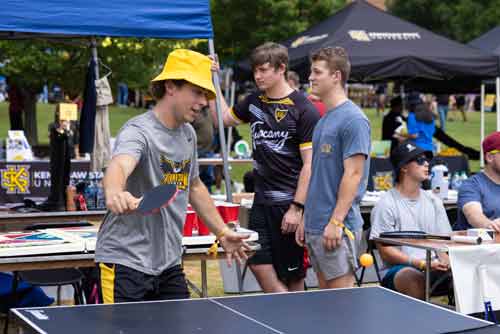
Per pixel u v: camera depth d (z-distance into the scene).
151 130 3.91
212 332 2.89
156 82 3.96
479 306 5.25
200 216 4.39
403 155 6.32
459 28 33.81
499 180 6.76
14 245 4.59
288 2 22.20
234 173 18.80
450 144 13.27
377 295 3.61
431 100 28.28
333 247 5.39
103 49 16.14
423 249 5.94
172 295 4.12
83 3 6.27
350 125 5.30
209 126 12.94
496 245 5.31
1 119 32.28
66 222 6.54
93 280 5.93
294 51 11.71
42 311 3.17
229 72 18.58
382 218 6.27
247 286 8.24
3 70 16.94
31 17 6.09
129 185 3.95
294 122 5.87
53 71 16.80
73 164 11.46
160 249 4.05
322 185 5.47
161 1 6.55
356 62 10.77
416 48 11.20
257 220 6.02
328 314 3.22
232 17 22.45
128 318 3.07
